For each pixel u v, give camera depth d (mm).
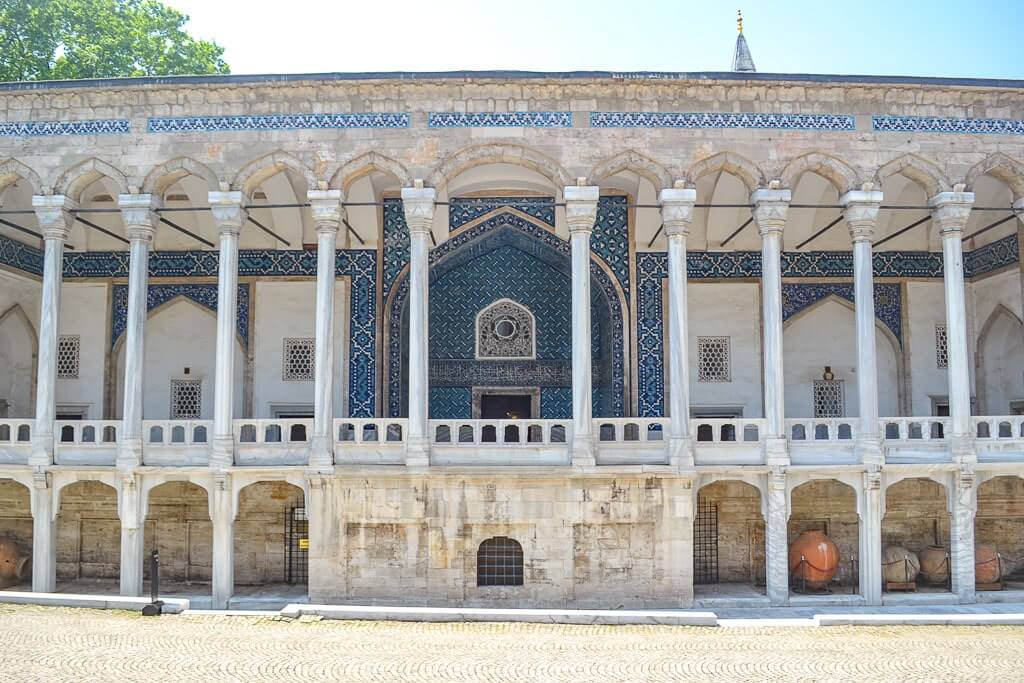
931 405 20406
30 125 15859
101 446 15695
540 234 20000
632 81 15375
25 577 17172
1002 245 19156
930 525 17609
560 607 14844
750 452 15484
